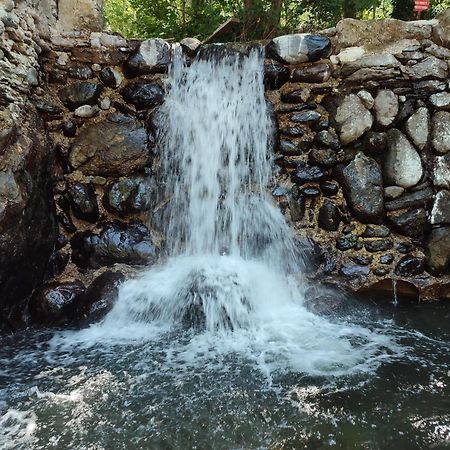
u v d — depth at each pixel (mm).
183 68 3623
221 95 3596
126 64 3523
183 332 2727
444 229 3125
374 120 3307
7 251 2543
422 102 3262
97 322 2822
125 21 6730
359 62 3312
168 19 5922
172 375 2256
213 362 2373
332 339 2586
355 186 3234
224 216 3455
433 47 3256
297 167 3428
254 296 2951
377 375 2215
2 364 2383
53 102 3402
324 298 2986
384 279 3119
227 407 1993
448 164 3186
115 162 3379
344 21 3379
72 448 1752
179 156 3523
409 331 2674
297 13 5621
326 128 3385
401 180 3203
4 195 2535
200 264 3207
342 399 2031
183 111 3562
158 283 3039
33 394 2105
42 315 2822
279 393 2086
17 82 2906
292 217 3348
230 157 3521
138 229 3342
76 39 3465
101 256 3195
